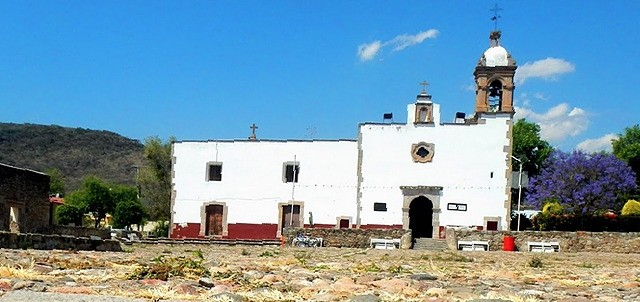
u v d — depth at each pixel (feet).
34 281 25.05
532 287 32.40
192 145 152.15
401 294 26.16
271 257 64.28
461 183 138.82
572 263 68.59
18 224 90.17
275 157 147.74
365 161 143.02
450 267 53.47
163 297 21.21
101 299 18.69
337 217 143.13
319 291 25.91
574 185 178.09
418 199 144.05
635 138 239.71
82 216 197.98
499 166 138.10
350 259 65.62
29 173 93.45
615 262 72.33
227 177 149.69
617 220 111.24
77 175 378.94
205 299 21.30
